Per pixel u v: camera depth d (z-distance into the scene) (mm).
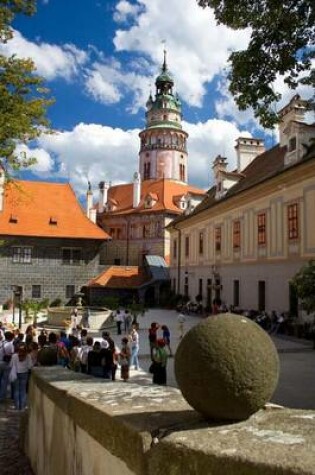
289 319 23938
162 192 63594
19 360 10250
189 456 2477
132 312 31250
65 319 28625
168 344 17938
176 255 47844
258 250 28828
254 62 11758
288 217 25047
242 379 2752
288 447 2340
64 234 45500
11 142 13789
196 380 2834
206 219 38969
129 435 3146
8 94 13344
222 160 37219
